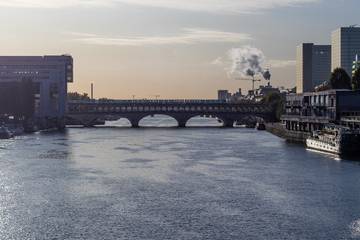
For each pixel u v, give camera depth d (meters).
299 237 128.75
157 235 130.38
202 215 147.75
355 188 181.62
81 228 136.50
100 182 195.50
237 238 128.00
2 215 149.00
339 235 130.25
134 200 165.88
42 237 130.00
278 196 170.50
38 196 171.75
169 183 193.38
